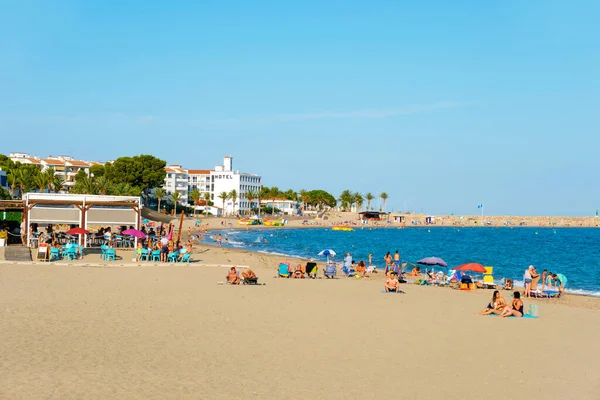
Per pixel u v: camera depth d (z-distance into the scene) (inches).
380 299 1120.8
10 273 1272.1
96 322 758.5
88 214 1956.2
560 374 590.9
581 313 1026.7
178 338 687.1
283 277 1512.1
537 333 805.2
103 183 4576.8
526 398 510.6
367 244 4205.2
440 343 716.0
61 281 1179.9
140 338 677.9
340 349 664.4
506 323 879.1
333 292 1202.6
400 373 573.6
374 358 628.4
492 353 673.0
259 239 4493.1
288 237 5123.0
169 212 7057.1
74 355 587.5
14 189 4434.1
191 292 1099.3
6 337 650.2
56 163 6491.1
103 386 490.6
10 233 1968.5
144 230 2361.0
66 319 769.6
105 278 1272.1
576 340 764.0
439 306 1047.0
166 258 1772.9
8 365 538.9
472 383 549.3
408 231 7436.0
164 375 532.7
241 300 1015.0
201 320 804.6
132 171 5782.5
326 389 512.4
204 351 629.9
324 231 6717.5
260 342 684.7
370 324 826.8
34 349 602.5
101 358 581.0
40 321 747.4
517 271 2260.1
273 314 879.7
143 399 463.5
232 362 590.6
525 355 669.3
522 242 4869.6
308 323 815.7
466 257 2999.5
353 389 514.9
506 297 1284.4
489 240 5187.0
